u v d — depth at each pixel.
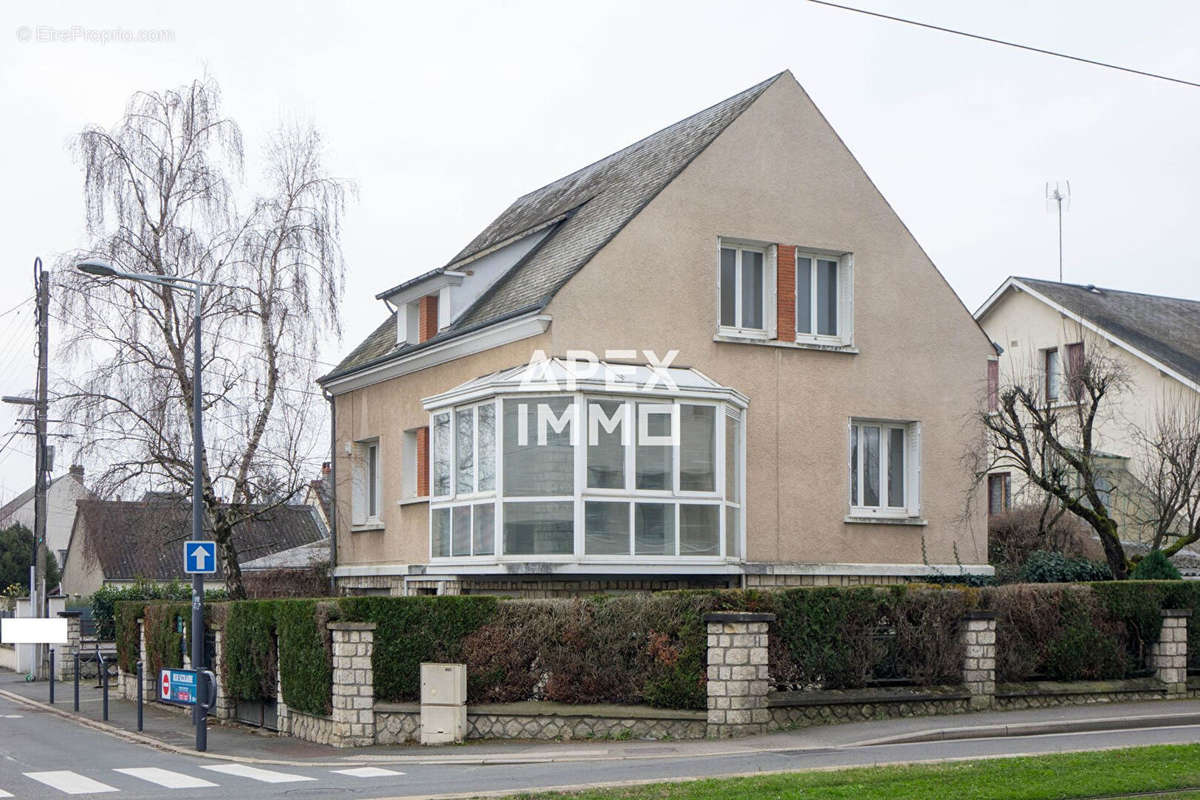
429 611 18.27
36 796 13.31
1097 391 30.70
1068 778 12.32
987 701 19.09
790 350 23.41
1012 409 26.27
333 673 18.38
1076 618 20.25
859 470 24.36
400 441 26.95
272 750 18.12
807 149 24.00
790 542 22.95
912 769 12.98
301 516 48.59
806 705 17.69
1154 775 12.45
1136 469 35.47
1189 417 33.66
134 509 29.27
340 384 29.66
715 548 21.17
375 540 27.88
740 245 23.44
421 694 17.91
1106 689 20.19
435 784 13.51
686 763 14.66
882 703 18.30
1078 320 37.56
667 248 22.38
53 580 58.81
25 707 28.09
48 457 38.75
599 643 17.80
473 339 23.42
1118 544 25.84
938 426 24.89
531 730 17.66
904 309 24.75
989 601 19.61
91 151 28.09
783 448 23.11
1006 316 41.56
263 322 28.27
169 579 50.59
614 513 20.39
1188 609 21.08
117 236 27.75
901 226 24.88
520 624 18.11
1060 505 29.70
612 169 27.64
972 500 25.08
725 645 17.06
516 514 20.50
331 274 29.05
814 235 23.84
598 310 21.62
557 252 23.91
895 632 18.80
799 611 18.00
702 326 22.56
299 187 29.38
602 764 14.92
